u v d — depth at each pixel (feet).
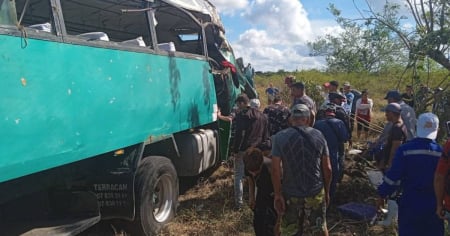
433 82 28.55
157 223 17.35
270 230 14.05
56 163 11.70
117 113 14.62
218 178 26.66
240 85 30.81
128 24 22.41
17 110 10.44
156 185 17.51
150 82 17.03
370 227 18.86
